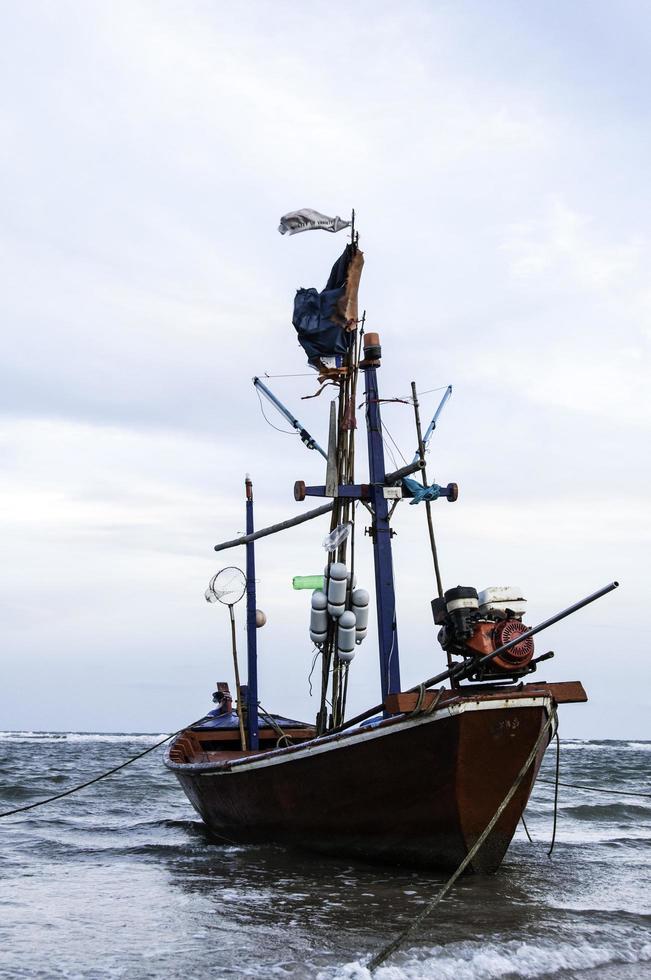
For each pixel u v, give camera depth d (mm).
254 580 15508
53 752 49094
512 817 9773
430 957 7090
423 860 10305
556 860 12719
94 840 14312
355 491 13672
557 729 10203
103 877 10812
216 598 15047
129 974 6691
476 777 9453
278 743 15078
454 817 9664
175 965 6930
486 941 7617
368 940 7656
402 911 8695
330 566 13297
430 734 9414
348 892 9625
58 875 10992
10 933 7980
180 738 15648
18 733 141500
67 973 6734
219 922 8328
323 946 7453
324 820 10852
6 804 20000
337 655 13414
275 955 7184
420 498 13203
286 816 11359
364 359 14438
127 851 12938
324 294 14508
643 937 8078
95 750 53562
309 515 14617
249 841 12828
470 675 9859
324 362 14695
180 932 7965
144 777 28812
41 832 15414
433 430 14000
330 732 12039
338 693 13414
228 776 12031
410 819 10016
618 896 10055
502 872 11242
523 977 6734
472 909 8805
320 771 10539
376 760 9922
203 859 12094
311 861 11531
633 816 19688
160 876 10820
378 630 13195
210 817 13648
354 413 14266
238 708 14984
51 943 7629
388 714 10273
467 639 9734
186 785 14164
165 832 15352
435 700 9352
